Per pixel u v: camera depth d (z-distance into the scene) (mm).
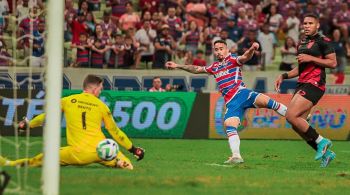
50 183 18062
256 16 62906
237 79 28984
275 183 21641
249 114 45281
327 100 45969
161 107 44469
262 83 56188
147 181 20812
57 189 18141
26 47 44094
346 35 61281
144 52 56344
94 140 24219
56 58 18359
